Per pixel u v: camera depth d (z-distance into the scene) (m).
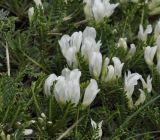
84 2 0.66
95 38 0.65
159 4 0.69
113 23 0.69
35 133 0.57
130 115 0.58
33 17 0.63
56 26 0.66
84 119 0.57
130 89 0.59
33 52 0.63
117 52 0.62
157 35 0.64
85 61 0.60
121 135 0.56
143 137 0.58
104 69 0.59
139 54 0.63
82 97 0.58
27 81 0.62
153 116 0.58
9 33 0.61
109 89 0.59
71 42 0.60
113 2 0.69
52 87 0.56
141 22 0.67
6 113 0.55
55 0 0.65
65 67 0.61
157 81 0.62
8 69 0.60
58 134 0.57
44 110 0.58
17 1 0.67
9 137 0.54
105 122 0.59
